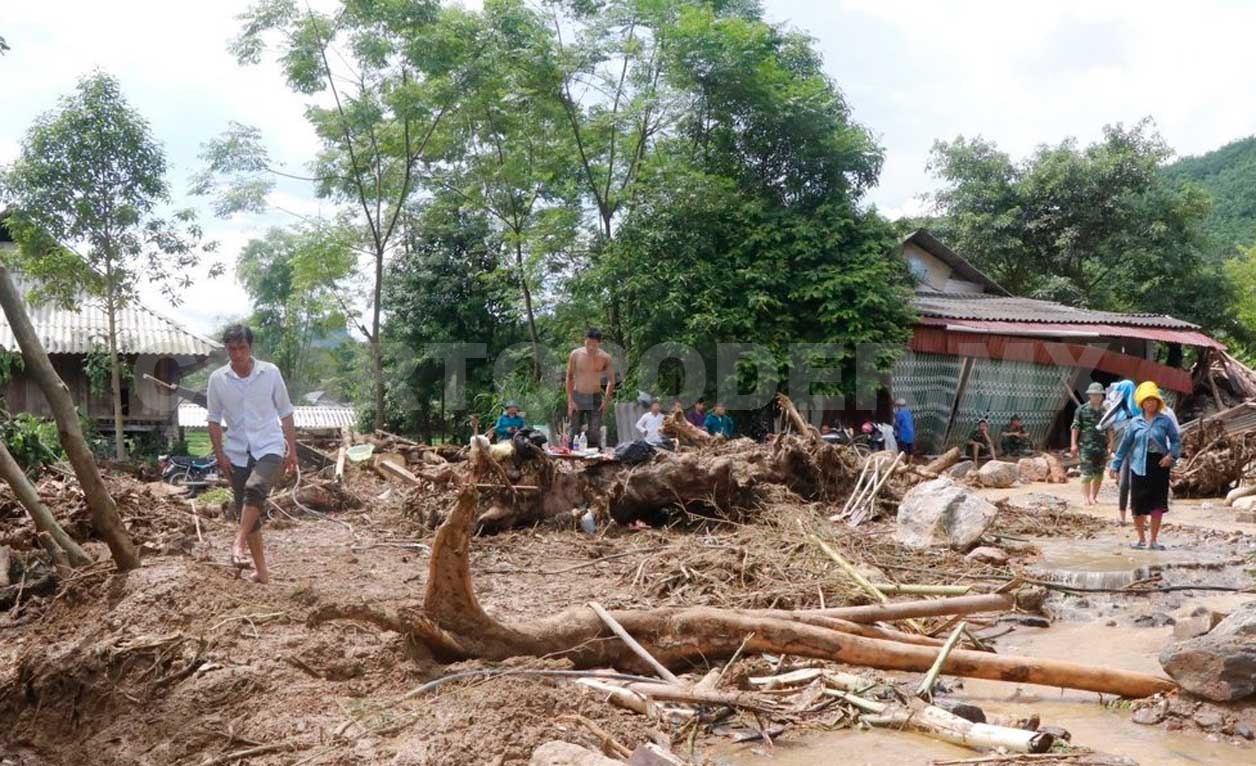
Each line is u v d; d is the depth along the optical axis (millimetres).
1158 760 4637
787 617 6121
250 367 7152
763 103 23078
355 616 5465
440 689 4863
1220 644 5266
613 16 22391
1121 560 9508
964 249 35500
